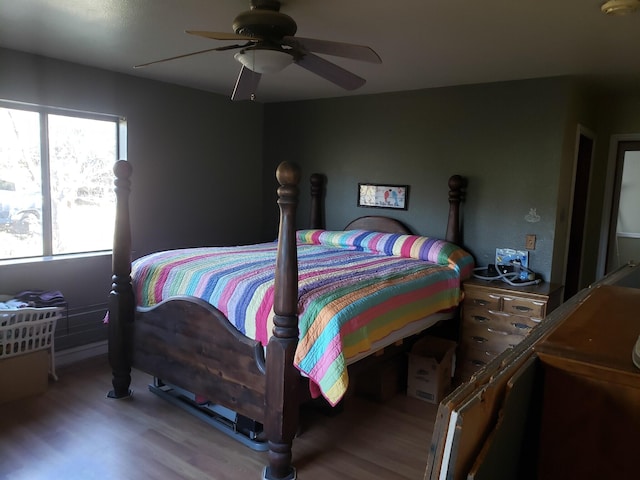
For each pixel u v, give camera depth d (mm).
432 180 4242
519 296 3348
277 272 2281
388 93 4426
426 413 3164
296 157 5129
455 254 3727
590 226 4621
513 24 2480
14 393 3115
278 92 4602
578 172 4430
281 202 2229
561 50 2926
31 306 3234
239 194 5145
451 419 749
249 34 2188
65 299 3756
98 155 3992
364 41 2826
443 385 3385
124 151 4086
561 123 3594
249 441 2672
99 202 4031
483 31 2607
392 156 4465
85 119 3881
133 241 4203
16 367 3111
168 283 2982
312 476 2441
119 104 3969
